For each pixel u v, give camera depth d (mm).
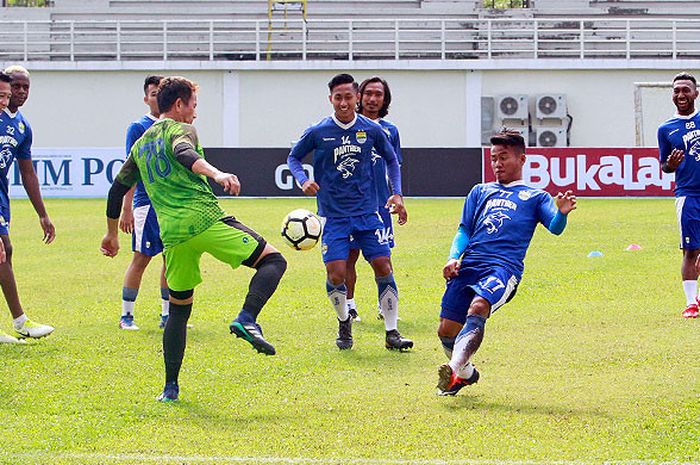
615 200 53562
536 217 14266
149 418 12938
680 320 20094
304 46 71500
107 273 28125
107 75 71812
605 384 14742
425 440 11859
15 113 18391
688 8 79562
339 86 17875
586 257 30031
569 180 55344
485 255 14070
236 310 21844
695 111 21297
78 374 15461
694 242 20938
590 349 17375
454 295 14211
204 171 13055
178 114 14102
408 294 24203
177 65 71438
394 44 78125
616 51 71125
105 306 22578
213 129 72312
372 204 17953
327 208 17938
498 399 13922
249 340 13062
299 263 29891
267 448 11586
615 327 19453
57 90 71875
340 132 17938
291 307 22219
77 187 58406
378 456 11219
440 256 30891
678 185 21234
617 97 72312
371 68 71562
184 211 13508
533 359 16688
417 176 56312
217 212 13648
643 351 17047
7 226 17938
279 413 13273
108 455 11250
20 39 78500
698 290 23859
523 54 77312
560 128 71938
